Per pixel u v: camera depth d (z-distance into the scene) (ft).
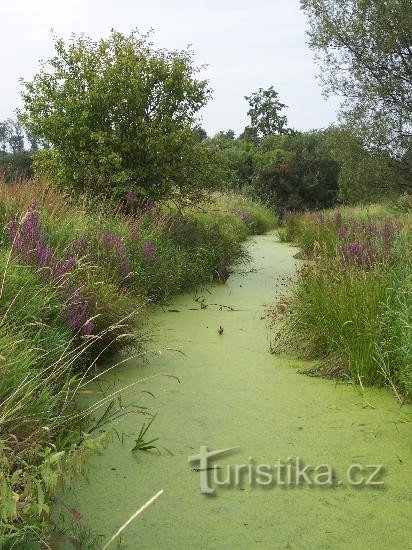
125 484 9.00
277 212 90.02
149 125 28.96
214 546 7.60
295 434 10.81
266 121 168.66
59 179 28.37
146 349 15.79
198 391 12.90
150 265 22.59
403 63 45.50
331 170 99.50
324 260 18.24
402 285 14.75
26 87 29.14
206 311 21.07
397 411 11.87
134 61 28.99
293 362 15.08
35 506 6.88
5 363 9.43
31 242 15.17
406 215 41.55
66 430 9.97
